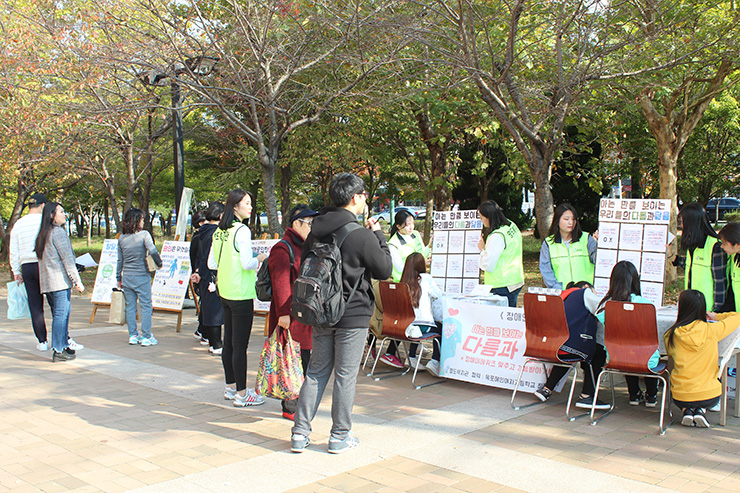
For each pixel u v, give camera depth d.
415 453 4.24
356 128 15.92
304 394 4.29
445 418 5.11
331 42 11.35
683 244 5.80
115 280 10.40
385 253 4.25
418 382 6.44
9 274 19.08
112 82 13.76
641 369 4.88
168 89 13.63
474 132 13.35
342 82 12.80
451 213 8.19
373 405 5.53
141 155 16.86
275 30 11.80
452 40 8.96
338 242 4.16
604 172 16.11
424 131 15.10
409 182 22.97
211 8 12.39
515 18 8.22
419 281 6.47
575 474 3.85
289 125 12.06
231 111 12.65
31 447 4.32
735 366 5.53
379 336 6.73
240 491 3.58
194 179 24.91
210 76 12.16
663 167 11.68
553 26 9.49
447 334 6.43
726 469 3.96
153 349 8.12
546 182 8.86
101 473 3.83
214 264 7.49
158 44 11.27
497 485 3.67
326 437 4.61
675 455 4.22
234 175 20.77
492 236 6.80
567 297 5.40
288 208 22.39
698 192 20.17
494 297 6.50
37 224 7.63
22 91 12.98
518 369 5.93
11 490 3.57
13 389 5.95
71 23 12.30
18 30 12.54
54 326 7.21
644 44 9.32
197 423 4.93
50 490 3.57
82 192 30.98
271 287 5.05
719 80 10.91
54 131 14.06
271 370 4.88
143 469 3.91
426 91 11.00
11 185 21.77
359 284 4.23
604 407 5.26
